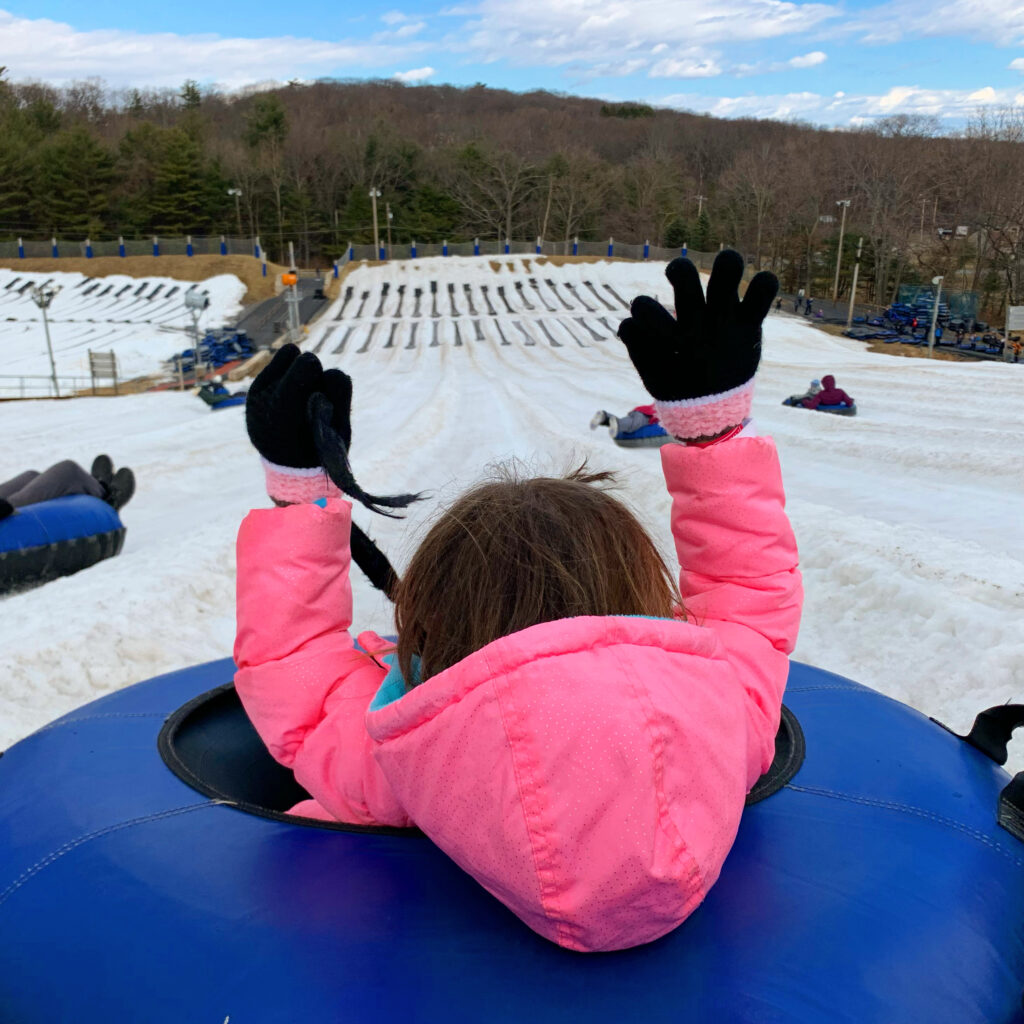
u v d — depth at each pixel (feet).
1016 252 241.96
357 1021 3.49
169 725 6.37
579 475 4.57
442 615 3.76
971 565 19.15
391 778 3.68
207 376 137.39
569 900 3.31
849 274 296.10
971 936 4.05
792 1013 3.54
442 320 199.21
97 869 4.57
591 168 363.35
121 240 253.24
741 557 4.55
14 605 19.53
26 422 79.97
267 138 376.48
